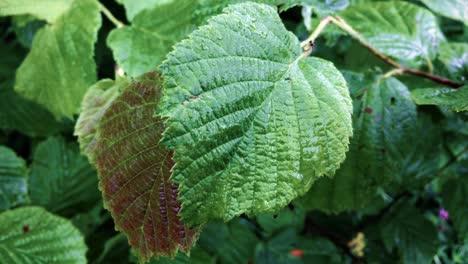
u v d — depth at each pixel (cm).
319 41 42
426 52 36
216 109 22
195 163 21
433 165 48
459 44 37
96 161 26
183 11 31
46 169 50
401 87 33
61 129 52
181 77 21
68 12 35
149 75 26
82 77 34
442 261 66
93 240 46
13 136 59
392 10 37
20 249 39
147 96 25
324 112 24
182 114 21
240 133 22
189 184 21
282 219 56
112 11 44
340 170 33
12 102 51
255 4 24
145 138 25
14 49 54
